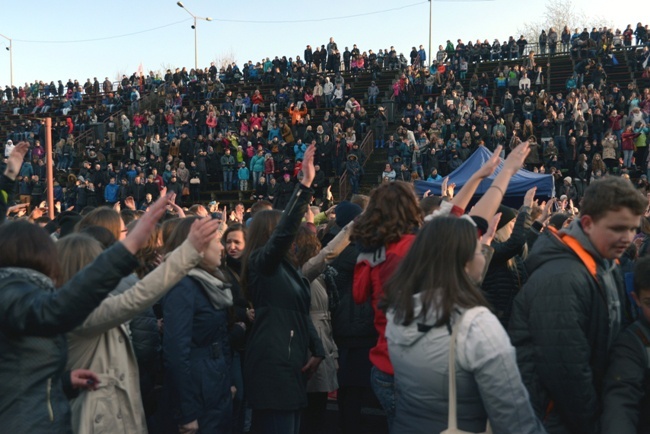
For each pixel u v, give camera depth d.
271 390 3.22
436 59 29.78
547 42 30.05
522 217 3.79
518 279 3.95
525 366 2.39
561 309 2.29
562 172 19.38
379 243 2.88
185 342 3.03
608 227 2.37
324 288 4.10
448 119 21.61
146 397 3.23
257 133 23.48
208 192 22.50
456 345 2.07
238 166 22.56
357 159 20.20
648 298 2.34
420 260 2.21
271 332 3.26
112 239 3.47
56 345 2.14
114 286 2.00
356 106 24.73
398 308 2.22
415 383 2.19
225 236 4.02
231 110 27.05
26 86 39.69
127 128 27.92
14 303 1.97
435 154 19.88
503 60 29.36
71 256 2.79
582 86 23.45
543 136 20.23
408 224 2.87
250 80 31.98
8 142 26.64
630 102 20.75
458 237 2.17
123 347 2.83
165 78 32.94
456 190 12.03
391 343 2.30
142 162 23.16
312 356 3.61
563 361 2.26
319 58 30.72
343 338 3.97
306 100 26.75
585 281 2.33
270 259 3.14
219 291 3.25
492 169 2.90
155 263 3.80
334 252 3.77
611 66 26.44
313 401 4.12
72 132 28.31
